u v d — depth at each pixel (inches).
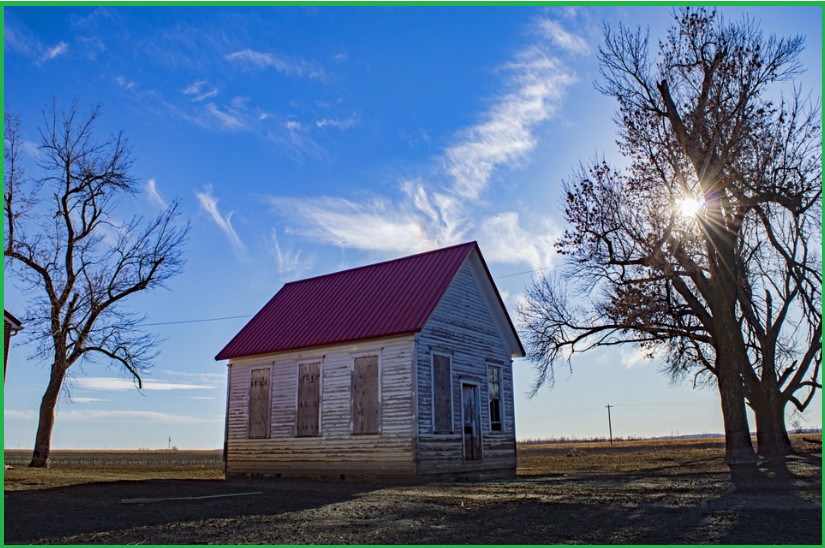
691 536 395.2
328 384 971.9
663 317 1210.6
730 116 1039.6
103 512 543.5
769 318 1339.8
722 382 1026.1
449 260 1035.9
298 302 1145.4
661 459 1514.5
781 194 1062.4
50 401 1282.0
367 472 902.4
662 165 1088.8
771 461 1028.5
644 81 1118.4
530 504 564.1
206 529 445.4
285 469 986.1
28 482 863.7
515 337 1143.6
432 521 473.1
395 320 932.0
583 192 1114.7
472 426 999.6
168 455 3713.1
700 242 1083.9
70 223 1312.7
